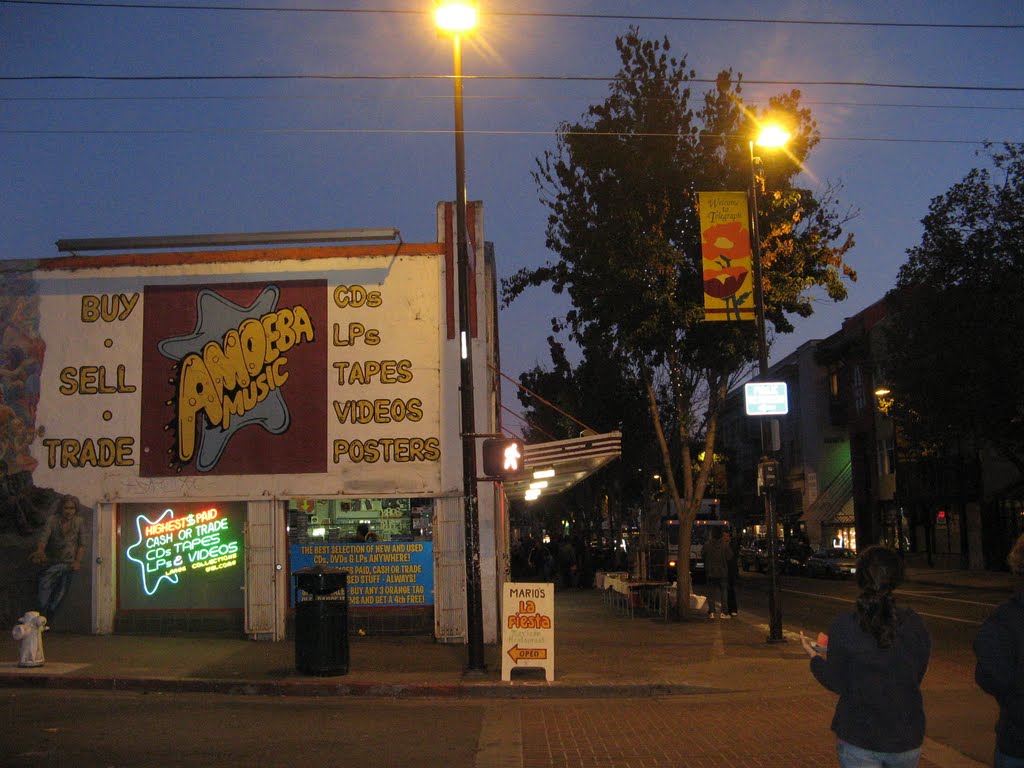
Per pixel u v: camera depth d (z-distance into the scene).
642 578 26.17
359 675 13.27
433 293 16.97
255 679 12.93
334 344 16.94
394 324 16.91
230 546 17.00
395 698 12.46
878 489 52.03
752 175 17.72
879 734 4.40
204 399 16.95
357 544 16.81
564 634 18.50
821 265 21.39
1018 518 39.44
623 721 10.73
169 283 17.17
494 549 16.59
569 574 36.28
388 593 16.77
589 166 21.23
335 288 17.03
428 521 16.84
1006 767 4.27
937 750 9.02
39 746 9.10
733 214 17.67
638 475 42.94
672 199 20.66
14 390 17.05
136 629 16.83
